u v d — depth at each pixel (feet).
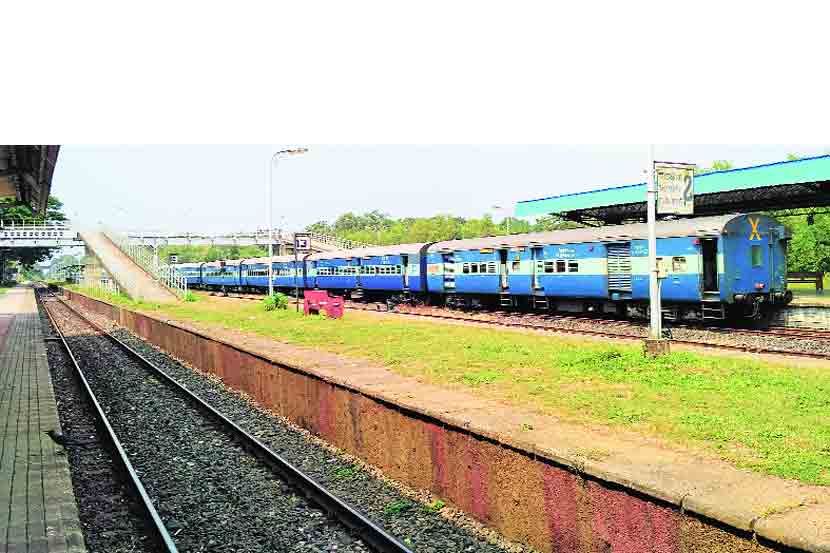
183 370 63.77
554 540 20.59
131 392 52.29
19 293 295.07
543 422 24.30
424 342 50.67
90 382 57.67
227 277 203.62
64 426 41.68
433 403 27.76
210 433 38.19
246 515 25.49
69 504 25.13
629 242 71.87
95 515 26.40
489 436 23.12
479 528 23.50
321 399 36.11
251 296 165.89
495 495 23.09
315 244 265.13
